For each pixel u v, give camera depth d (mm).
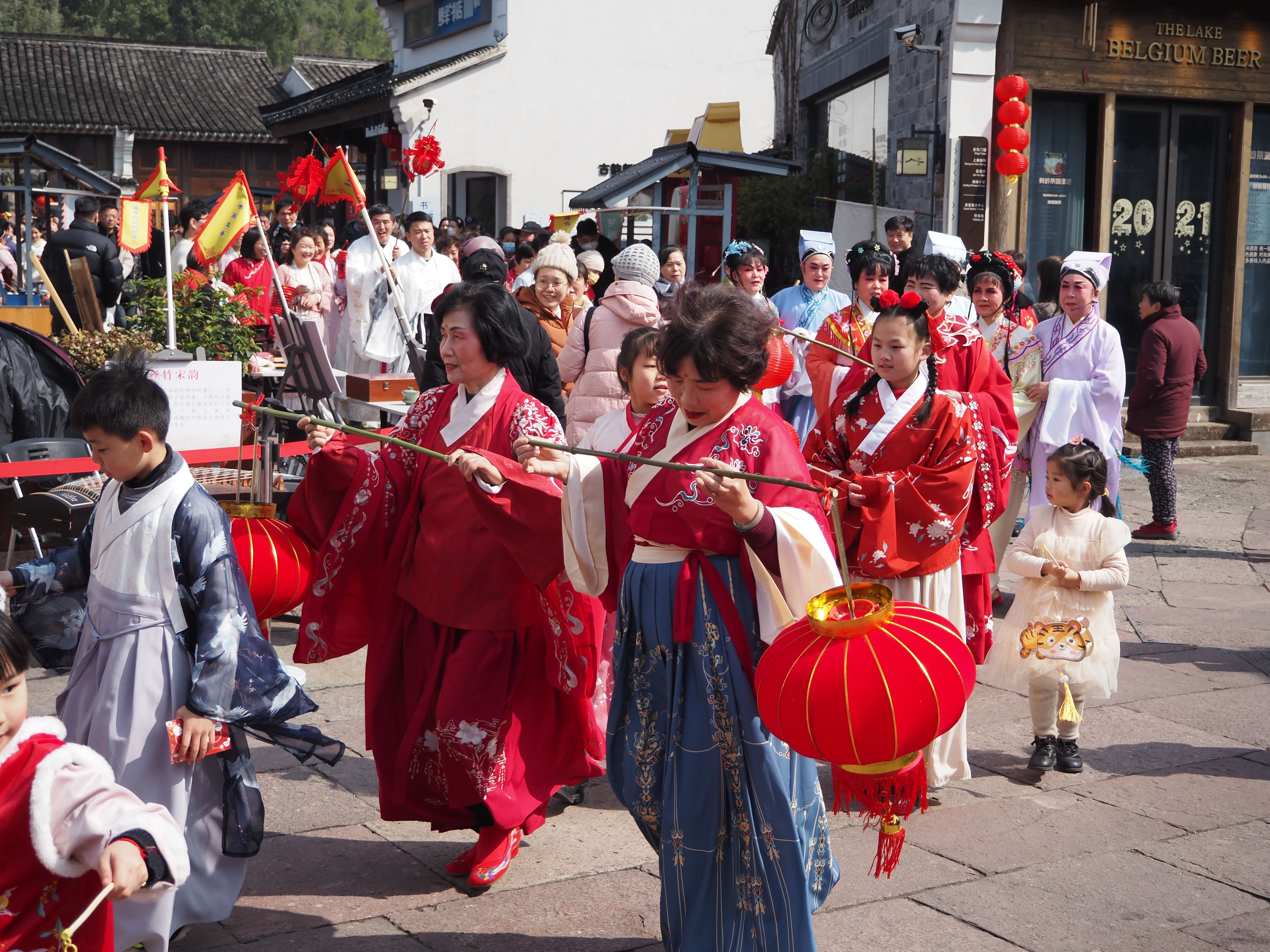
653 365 3756
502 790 3215
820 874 2699
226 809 2812
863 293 5465
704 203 12516
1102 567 4125
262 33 52250
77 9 51000
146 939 2607
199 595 2730
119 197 12672
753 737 2562
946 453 3582
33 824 1944
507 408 3297
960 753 3875
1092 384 6375
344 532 3266
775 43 16250
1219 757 4352
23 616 2898
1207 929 3111
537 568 3047
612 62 18766
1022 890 3320
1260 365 11727
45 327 8859
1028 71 10531
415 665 3320
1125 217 11109
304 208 21891
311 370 5469
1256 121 11289
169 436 5121
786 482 2434
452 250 10680
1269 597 6535
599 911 3180
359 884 3307
